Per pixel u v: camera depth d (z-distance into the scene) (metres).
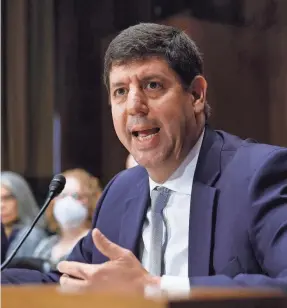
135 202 3.02
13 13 8.41
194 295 1.29
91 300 1.31
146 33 2.75
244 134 8.43
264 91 8.41
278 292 1.36
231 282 2.24
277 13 8.32
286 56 8.30
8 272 3.01
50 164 8.50
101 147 8.57
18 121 8.45
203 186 2.78
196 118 2.88
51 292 1.39
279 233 2.50
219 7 8.41
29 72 8.47
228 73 8.41
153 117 2.73
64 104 8.53
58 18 8.47
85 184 6.01
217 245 2.66
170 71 2.75
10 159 8.45
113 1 8.45
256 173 2.66
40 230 6.12
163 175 2.87
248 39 8.42
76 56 8.52
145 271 2.20
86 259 3.21
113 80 2.79
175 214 2.84
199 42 8.34
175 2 8.40
